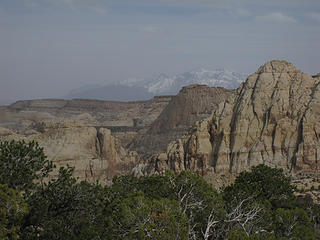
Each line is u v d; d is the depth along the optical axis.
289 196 77.88
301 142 125.81
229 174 126.56
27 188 54.88
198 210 56.22
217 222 54.59
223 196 66.38
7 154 55.66
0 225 46.16
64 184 57.03
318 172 119.81
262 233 54.19
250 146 131.38
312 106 129.25
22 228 51.94
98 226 56.19
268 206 64.50
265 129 131.62
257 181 78.00
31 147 57.97
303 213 59.44
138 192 61.50
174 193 59.81
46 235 52.69
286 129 129.50
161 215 45.75
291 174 120.69
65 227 54.50
